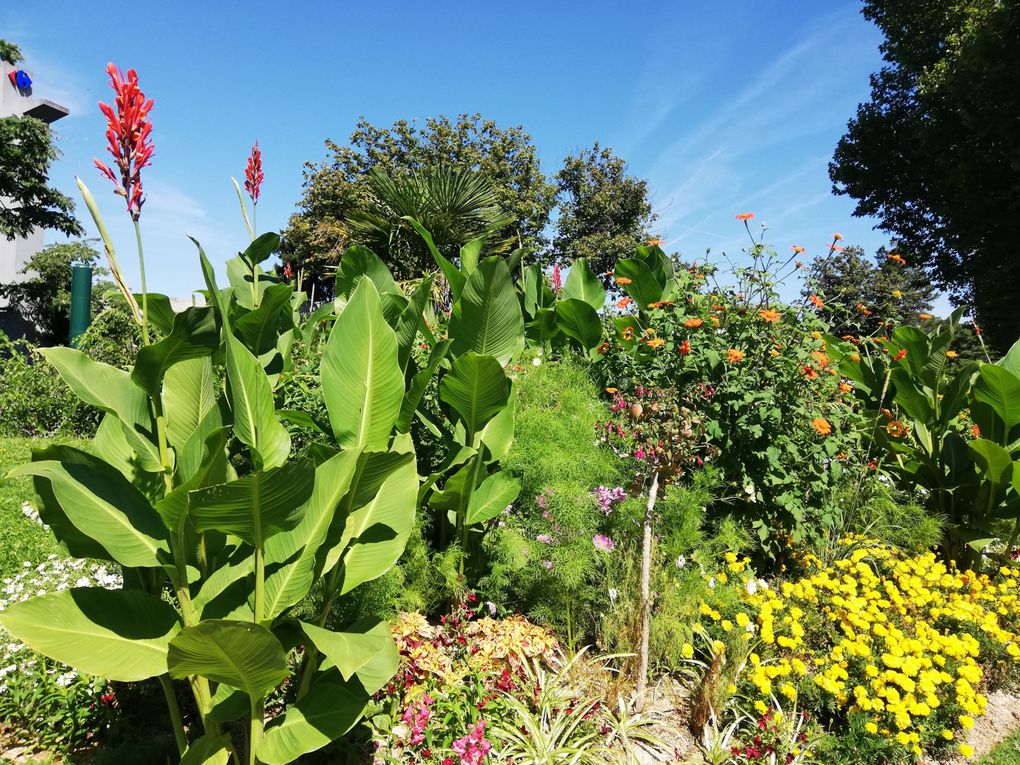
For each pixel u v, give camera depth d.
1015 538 5.05
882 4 19.00
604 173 28.86
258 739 2.16
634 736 3.02
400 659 2.97
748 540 4.30
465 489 3.62
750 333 4.74
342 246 22.19
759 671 3.18
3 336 8.70
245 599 2.25
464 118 27.97
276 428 2.41
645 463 3.99
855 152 19.48
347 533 2.48
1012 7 13.94
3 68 24.41
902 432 5.25
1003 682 3.94
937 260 19.48
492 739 2.80
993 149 15.09
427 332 4.11
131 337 8.49
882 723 3.11
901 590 4.09
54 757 2.62
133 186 2.06
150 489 2.41
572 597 3.64
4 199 22.06
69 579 3.58
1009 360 5.45
